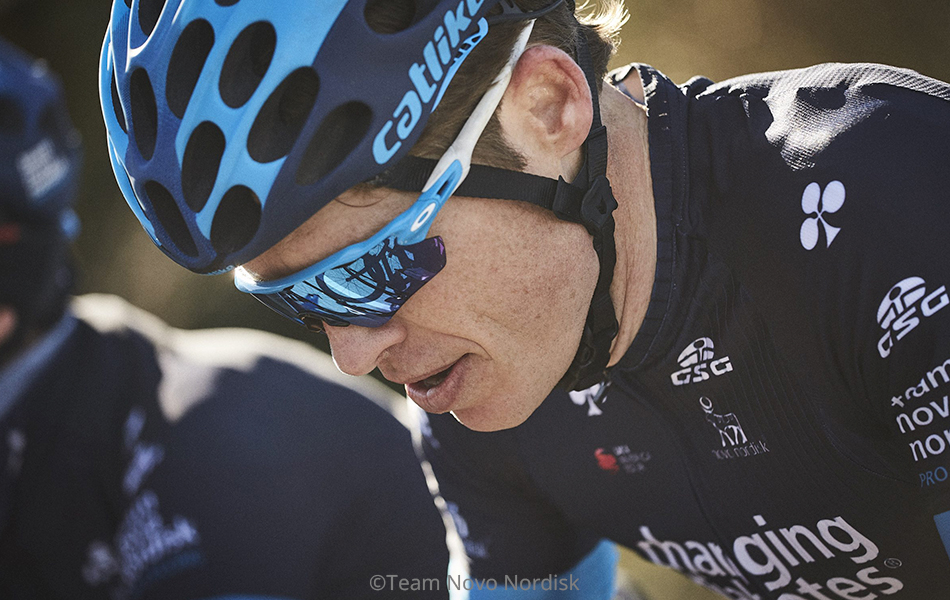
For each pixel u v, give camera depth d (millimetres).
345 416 4180
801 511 3605
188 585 3572
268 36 2762
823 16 16078
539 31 3070
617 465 3979
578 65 3127
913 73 3166
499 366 3143
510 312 3031
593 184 3084
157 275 17391
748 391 3453
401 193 2783
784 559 3814
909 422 2924
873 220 2973
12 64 4578
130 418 3885
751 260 3279
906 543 3473
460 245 2896
